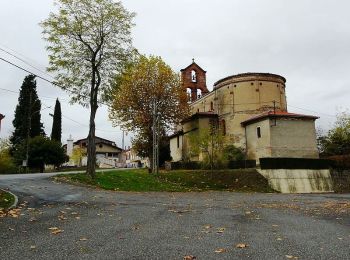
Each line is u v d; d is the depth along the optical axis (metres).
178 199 20.94
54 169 60.47
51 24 27.33
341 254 7.40
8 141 64.75
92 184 25.92
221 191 32.44
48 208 13.96
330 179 38.75
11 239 8.54
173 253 7.36
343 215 14.30
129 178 32.78
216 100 55.47
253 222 11.95
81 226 10.44
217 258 7.00
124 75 29.75
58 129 71.62
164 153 57.88
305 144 45.78
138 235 9.23
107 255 7.15
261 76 51.97
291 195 29.25
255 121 47.75
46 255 7.12
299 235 9.54
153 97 46.34
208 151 43.00
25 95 63.25
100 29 28.28
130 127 48.75
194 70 67.62
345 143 55.12
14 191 18.64
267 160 36.94
